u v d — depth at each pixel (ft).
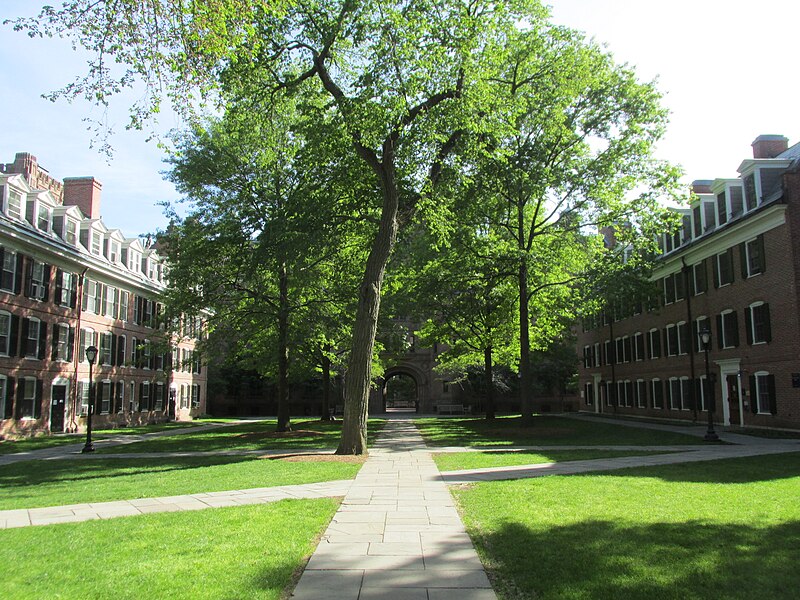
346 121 53.52
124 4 37.37
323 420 142.61
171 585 17.52
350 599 16.69
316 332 94.02
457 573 19.04
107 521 27.25
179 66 40.73
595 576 18.15
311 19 55.98
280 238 67.92
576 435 79.51
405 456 55.11
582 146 86.53
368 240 77.82
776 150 101.30
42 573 18.81
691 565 19.08
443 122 56.80
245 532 24.23
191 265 87.86
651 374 123.95
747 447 61.46
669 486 35.19
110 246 131.75
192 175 86.58
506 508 28.91
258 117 65.31
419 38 54.39
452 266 94.53
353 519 27.17
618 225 87.97
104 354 128.57
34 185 120.37
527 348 89.76
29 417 102.63
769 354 83.71
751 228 87.40
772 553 20.33
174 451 69.26
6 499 35.17
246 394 226.79
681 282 110.52
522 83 77.05
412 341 217.15
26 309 102.06
